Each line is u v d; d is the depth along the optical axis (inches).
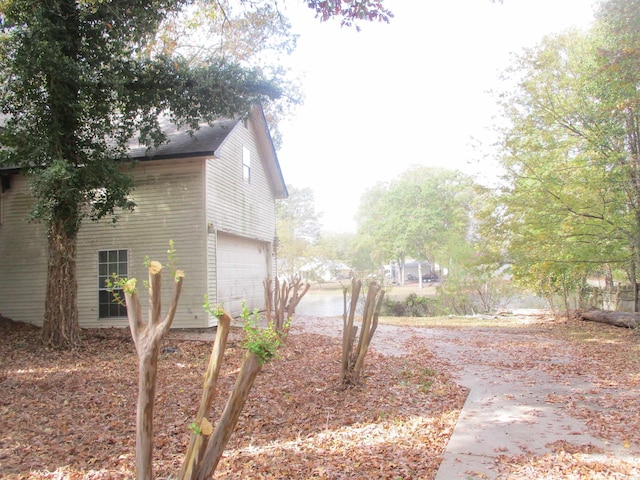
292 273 1875.0
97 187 407.2
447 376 322.3
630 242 533.6
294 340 438.9
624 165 505.0
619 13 466.3
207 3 573.9
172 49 649.0
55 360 354.6
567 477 161.0
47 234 405.1
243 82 447.5
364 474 165.6
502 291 906.1
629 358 390.3
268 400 256.1
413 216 1598.2
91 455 184.1
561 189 544.1
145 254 504.1
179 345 409.7
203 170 496.1
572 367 355.3
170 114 465.7
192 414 234.2
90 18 387.9
